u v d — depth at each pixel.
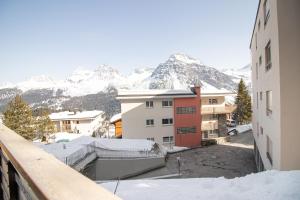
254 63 20.14
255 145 20.83
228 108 36.78
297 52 8.81
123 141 22.42
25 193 1.48
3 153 2.14
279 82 8.96
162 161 19.98
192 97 32.19
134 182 7.48
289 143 8.83
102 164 17.91
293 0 8.84
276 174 6.77
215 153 25.22
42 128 38.59
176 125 31.78
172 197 5.91
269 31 10.97
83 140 20.27
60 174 1.20
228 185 6.52
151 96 30.72
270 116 11.58
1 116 36.19
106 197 0.90
